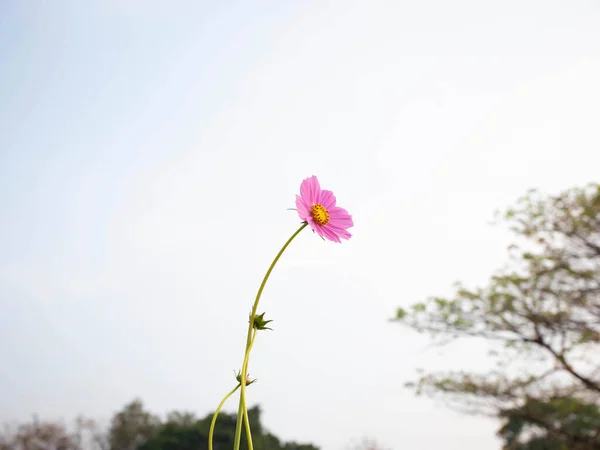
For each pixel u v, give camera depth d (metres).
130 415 15.13
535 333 6.15
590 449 5.86
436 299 6.54
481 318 6.39
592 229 5.92
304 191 1.21
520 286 6.18
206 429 13.31
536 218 6.22
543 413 6.02
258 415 13.68
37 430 14.18
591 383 5.93
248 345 0.94
